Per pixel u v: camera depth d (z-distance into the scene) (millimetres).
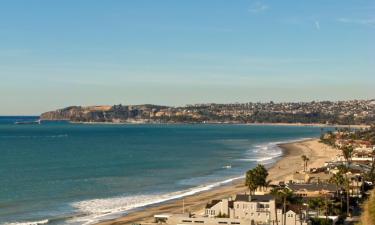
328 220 141625
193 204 181125
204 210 157375
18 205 179750
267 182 198375
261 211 141375
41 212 168750
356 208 167875
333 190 176375
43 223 151750
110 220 156250
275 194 150750
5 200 188625
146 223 147875
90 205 181250
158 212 167375
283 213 139750
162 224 146125
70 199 192500
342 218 150875
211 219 141000
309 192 176875
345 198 174250
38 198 193750
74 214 166000
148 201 189750
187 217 145250
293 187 181500
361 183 198125
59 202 186500
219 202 148375
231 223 139500
